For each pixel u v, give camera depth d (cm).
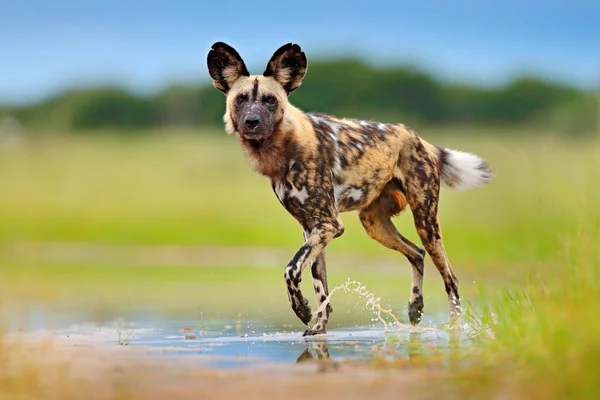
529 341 1484
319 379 1377
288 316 2448
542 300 1659
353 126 2138
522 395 1230
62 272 4131
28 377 1421
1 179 8162
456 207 4619
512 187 4097
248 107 2012
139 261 4653
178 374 1448
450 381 1339
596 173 3497
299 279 1969
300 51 2067
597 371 1273
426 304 2583
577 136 8244
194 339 1938
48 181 7956
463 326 1967
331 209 2047
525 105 13888
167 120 14388
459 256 3853
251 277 3841
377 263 4231
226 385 1345
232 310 2616
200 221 5975
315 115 2119
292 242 5419
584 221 2105
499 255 3609
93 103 14538
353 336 1948
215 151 10362
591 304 1512
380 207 2230
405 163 2188
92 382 1394
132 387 1345
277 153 2030
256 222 5897
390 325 2169
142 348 1786
